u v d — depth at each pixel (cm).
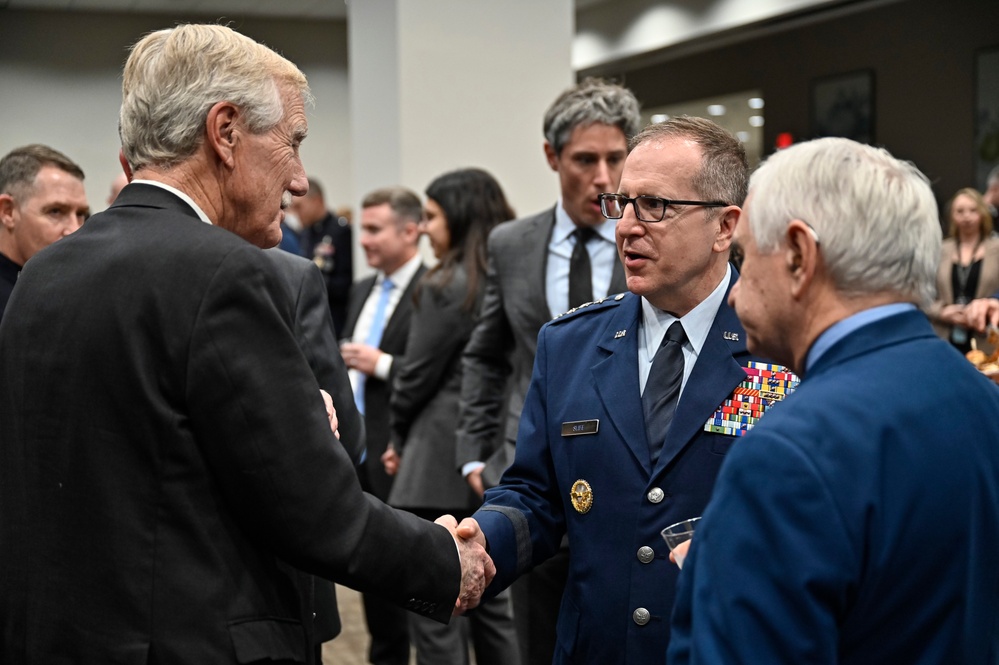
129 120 151
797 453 107
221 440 138
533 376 185
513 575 175
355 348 362
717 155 164
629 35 1034
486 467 267
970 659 111
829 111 968
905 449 109
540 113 539
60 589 139
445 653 332
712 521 111
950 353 119
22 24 1059
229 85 150
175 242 142
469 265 330
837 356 116
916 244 115
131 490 137
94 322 140
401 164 519
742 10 881
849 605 108
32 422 142
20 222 267
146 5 1049
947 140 858
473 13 525
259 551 146
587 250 257
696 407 162
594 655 165
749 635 105
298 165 162
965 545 111
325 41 1151
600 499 166
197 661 136
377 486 368
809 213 115
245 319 139
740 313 123
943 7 852
